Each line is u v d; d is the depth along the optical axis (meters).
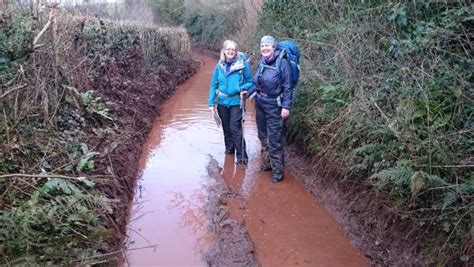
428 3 4.43
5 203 3.14
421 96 3.84
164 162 5.90
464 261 3.04
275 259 3.68
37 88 4.46
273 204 4.71
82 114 5.39
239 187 5.15
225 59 5.65
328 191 4.86
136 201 4.71
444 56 4.09
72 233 3.23
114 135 5.60
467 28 4.04
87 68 6.63
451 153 3.42
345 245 3.92
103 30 8.05
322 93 5.52
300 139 6.02
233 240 3.92
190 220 4.31
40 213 3.07
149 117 7.84
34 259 2.79
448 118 3.64
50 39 4.98
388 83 4.40
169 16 28.56
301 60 6.59
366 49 5.00
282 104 4.99
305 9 7.68
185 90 11.89
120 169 4.90
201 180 5.32
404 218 3.65
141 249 3.77
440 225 3.33
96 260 3.07
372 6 5.45
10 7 5.03
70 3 8.06
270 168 5.64
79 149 4.51
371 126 4.19
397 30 4.84
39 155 4.00
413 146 3.59
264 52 4.95
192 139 6.96
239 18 16.22
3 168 3.38
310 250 3.82
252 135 7.27
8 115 3.96
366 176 4.30
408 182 3.35
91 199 3.63
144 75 10.10
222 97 5.78
